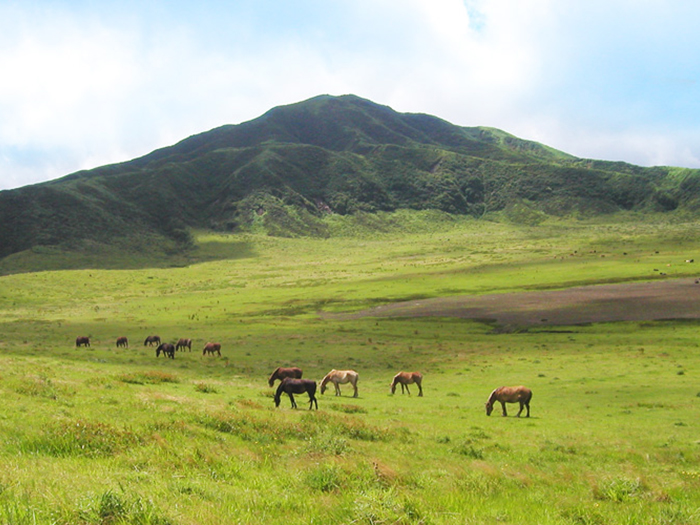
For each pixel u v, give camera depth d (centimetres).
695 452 2094
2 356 4569
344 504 936
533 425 2831
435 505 1050
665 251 19725
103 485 909
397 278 16900
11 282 17638
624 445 2225
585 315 9206
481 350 6906
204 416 1856
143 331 9331
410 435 2216
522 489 1403
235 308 12938
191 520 781
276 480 1179
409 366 5809
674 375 4725
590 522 1056
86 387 2533
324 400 3469
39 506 751
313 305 12838
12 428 1353
